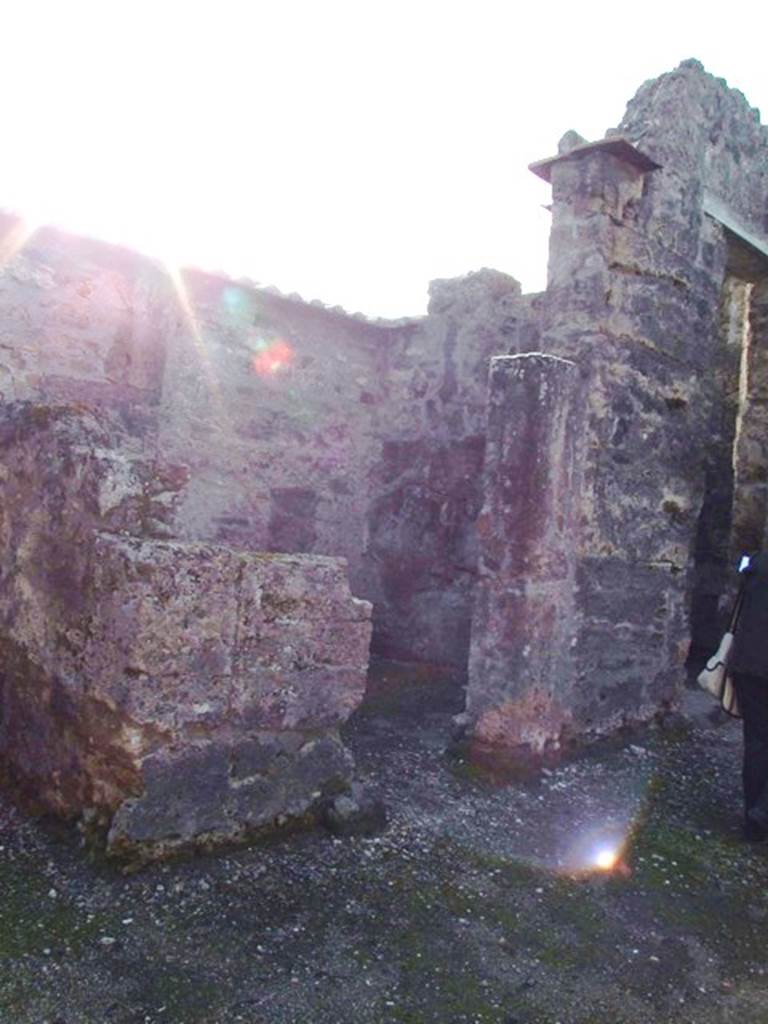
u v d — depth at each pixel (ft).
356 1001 7.93
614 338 16.39
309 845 10.71
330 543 24.30
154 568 9.64
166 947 8.34
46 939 8.25
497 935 9.43
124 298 19.97
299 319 23.52
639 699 17.44
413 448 24.25
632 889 11.00
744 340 25.26
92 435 11.26
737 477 25.45
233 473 22.17
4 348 18.11
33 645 11.22
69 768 10.44
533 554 14.55
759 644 13.16
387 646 23.93
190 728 9.95
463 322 23.53
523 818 12.83
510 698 14.49
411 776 13.96
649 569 17.63
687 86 18.21
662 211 17.54
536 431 14.57
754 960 9.75
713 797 14.78
